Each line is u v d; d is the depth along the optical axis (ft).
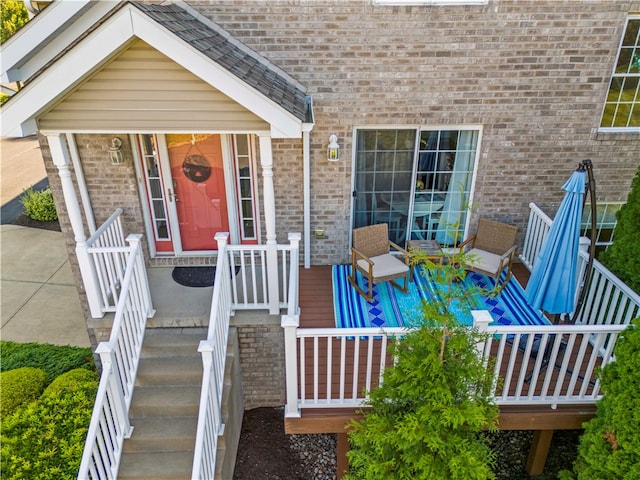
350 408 17.35
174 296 21.67
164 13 16.90
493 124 22.66
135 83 15.83
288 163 23.00
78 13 18.19
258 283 22.95
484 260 23.08
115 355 16.46
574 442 21.42
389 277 22.41
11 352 25.86
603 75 21.66
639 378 13.99
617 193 24.36
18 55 17.57
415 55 21.11
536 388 18.12
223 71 15.47
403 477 13.99
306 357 19.76
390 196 24.75
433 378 13.00
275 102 16.05
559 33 20.79
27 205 42.50
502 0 20.11
